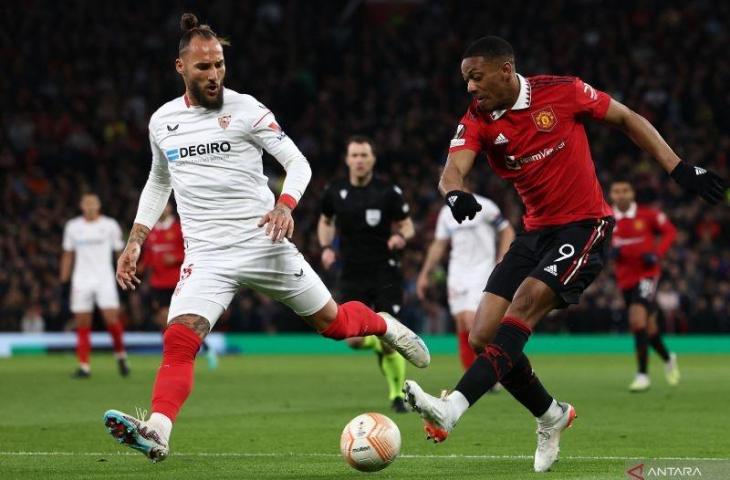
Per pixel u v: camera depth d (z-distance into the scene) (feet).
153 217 66.08
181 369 59.72
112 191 256.73
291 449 75.41
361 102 294.05
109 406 109.70
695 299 220.02
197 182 62.34
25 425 91.71
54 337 213.87
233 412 102.63
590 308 217.15
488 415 98.63
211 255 62.23
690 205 243.40
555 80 62.03
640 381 125.70
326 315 64.75
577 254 60.85
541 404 62.69
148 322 219.20
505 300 62.95
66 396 121.19
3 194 259.19
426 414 55.31
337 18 335.88
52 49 303.27
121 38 308.81
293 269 63.00
